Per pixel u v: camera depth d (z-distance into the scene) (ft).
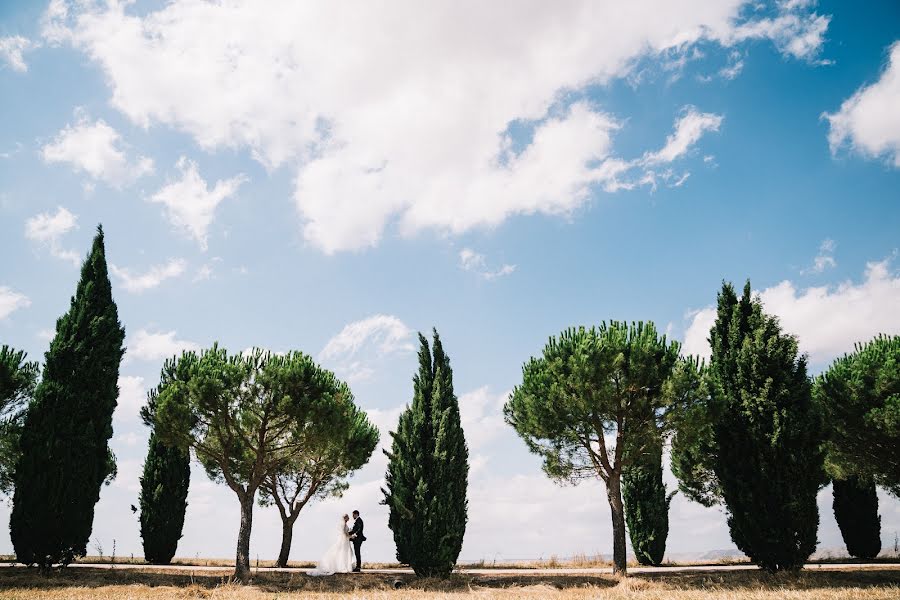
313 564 100.37
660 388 74.08
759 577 67.36
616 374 75.41
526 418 84.12
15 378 78.54
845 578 64.95
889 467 78.38
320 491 99.81
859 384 75.61
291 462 93.56
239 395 74.54
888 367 73.41
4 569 71.67
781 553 69.05
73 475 73.61
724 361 78.02
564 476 81.15
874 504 92.84
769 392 72.43
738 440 73.72
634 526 94.99
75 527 72.79
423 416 83.56
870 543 92.02
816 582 63.16
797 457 69.97
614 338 76.33
